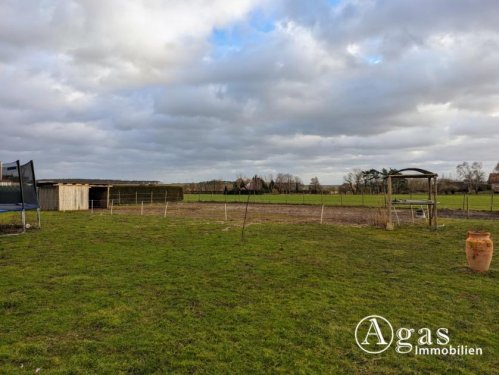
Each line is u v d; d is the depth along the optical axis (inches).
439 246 473.4
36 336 187.5
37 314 216.4
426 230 615.2
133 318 212.1
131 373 154.4
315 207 1306.6
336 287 279.9
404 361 170.7
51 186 1005.2
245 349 177.2
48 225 612.4
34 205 552.1
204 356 169.3
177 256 379.9
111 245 436.8
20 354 167.9
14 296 246.4
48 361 162.6
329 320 214.8
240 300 247.0
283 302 244.4
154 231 559.5
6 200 556.7
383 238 533.3
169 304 236.8
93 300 241.4
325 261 370.9
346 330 201.8
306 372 158.6
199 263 349.7
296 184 2431.1
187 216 871.1
